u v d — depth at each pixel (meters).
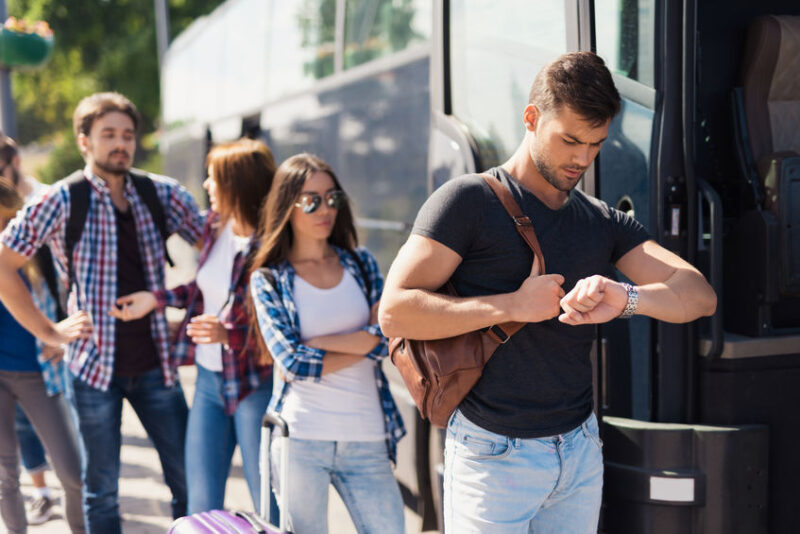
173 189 3.66
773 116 3.20
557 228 2.10
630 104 2.93
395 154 4.74
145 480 5.26
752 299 2.95
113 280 3.41
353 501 2.74
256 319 2.91
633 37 2.91
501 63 3.36
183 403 3.60
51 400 3.63
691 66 2.80
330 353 2.68
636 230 2.23
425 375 2.10
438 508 3.73
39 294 3.69
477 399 2.12
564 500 2.19
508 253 2.06
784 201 2.91
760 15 3.31
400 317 2.05
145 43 27.27
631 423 2.85
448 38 3.54
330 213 2.81
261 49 7.69
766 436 2.82
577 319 1.93
